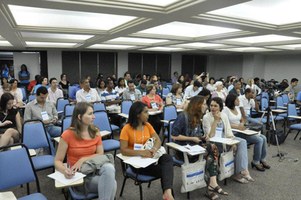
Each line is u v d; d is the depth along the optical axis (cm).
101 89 648
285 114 618
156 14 382
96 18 472
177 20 427
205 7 337
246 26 469
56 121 419
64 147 243
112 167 225
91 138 255
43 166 284
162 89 867
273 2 371
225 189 328
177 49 1057
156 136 293
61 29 529
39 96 403
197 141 311
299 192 323
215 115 345
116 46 936
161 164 263
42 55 1109
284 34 561
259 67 1319
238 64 1380
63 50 1117
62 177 207
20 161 227
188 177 288
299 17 441
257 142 385
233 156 336
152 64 1322
